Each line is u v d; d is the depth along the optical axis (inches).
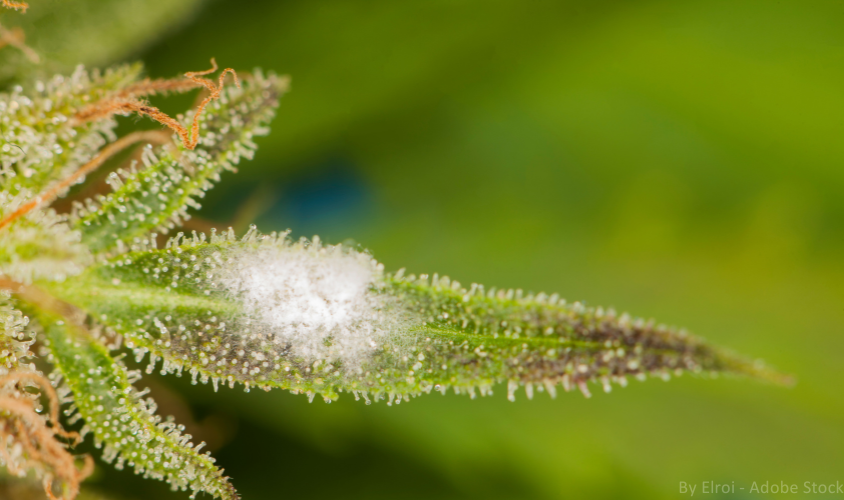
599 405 2.0
